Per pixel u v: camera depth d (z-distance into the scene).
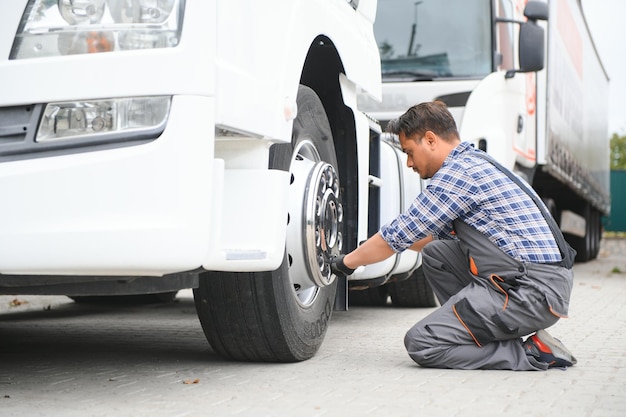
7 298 7.50
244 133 3.00
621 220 29.97
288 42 3.28
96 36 2.70
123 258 2.64
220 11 2.81
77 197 2.64
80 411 2.87
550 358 3.80
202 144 2.72
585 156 15.39
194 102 2.71
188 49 2.71
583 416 2.85
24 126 2.70
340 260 3.80
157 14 2.72
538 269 3.74
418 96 7.43
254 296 3.52
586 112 15.64
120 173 2.65
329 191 3.74
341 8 4.09
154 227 2.64
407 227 3.74
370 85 4.50
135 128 2.69
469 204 3.76
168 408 2.92
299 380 3.46
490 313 3.73
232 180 3.12
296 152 3.63
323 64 4.05
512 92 8.16
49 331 5.20
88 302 7.05
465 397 3.15
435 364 3.78
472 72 7.50
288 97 3.25
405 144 3.98
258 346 3.70
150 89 2.68
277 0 3.24
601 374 3.70
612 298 7.91
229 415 2.82
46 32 2.71
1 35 2.72
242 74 2.93
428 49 7.52
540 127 9.97
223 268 2.89
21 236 2.63
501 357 3.76
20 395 3.15
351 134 4.14
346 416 2.82
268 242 3.11
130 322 5.75
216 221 2.80
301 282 3.71
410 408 2.95
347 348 4.42
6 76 2.69
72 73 2.68
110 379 3.48
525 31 7.54
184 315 6.25
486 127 7.43
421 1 7.62
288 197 3.28
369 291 6.78
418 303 6.63
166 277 3.08
